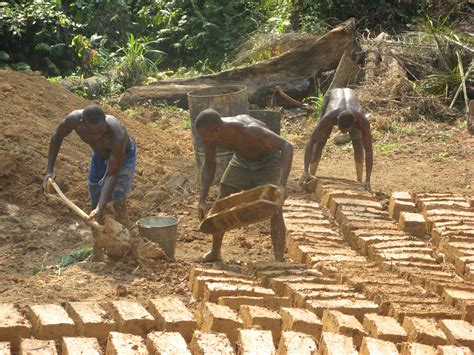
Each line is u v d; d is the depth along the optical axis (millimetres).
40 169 10922
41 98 13102
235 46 20188
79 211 8453
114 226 8406
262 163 8656
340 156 13562
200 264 8711
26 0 20203
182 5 21344
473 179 12406
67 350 6020
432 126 15023
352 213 10047
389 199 11070
